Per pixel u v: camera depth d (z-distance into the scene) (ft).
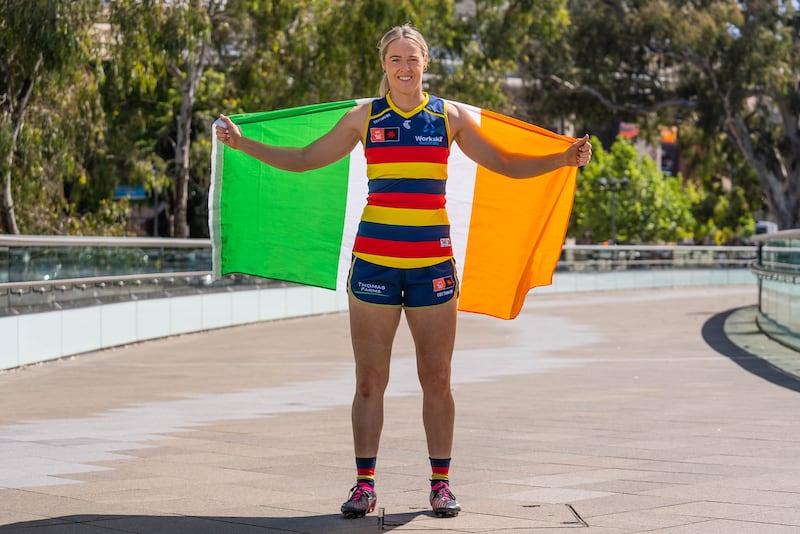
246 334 69.56
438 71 146.92
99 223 104.83
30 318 48.85
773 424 28.71
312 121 19.83
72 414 32.12
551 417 30.66
